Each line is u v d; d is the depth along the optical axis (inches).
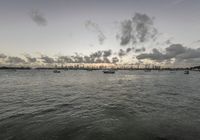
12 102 661.9
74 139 304.2
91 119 425.1
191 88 1246.9
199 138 306.8
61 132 335.6
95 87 1338.6
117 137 312.5
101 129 351.3
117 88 1259.8
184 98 776.3
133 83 1792.6
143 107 570.3
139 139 303.0
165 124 382.6
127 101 697.0
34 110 523.8
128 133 329.7
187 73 6235.2
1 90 1093.1
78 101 697.0
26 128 356.2
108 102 673.6
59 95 876.0
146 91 1063.6
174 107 569.0
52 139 304.2
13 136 315.3
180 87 1333.7
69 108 557.9
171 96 841.5
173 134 323.6
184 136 315.6
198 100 718.5
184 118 432.8
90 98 778.8
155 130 345.4
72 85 1520.7
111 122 399.9
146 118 432.5
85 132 335.6
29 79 2396.7
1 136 315.3
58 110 526.0
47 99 743.1
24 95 865.5
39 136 316.2
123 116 453.1
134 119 423.2
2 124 381.1
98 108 557.0
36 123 390.3
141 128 356.2
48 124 383.6
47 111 511.5
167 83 1791.3
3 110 519.8
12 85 1460.4
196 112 496.1
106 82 1939.0
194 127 362.3
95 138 307.9
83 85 1521.9
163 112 496.7
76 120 416.2
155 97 810.2
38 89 1166.3
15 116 449.1
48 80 2220.7
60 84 1625.2
